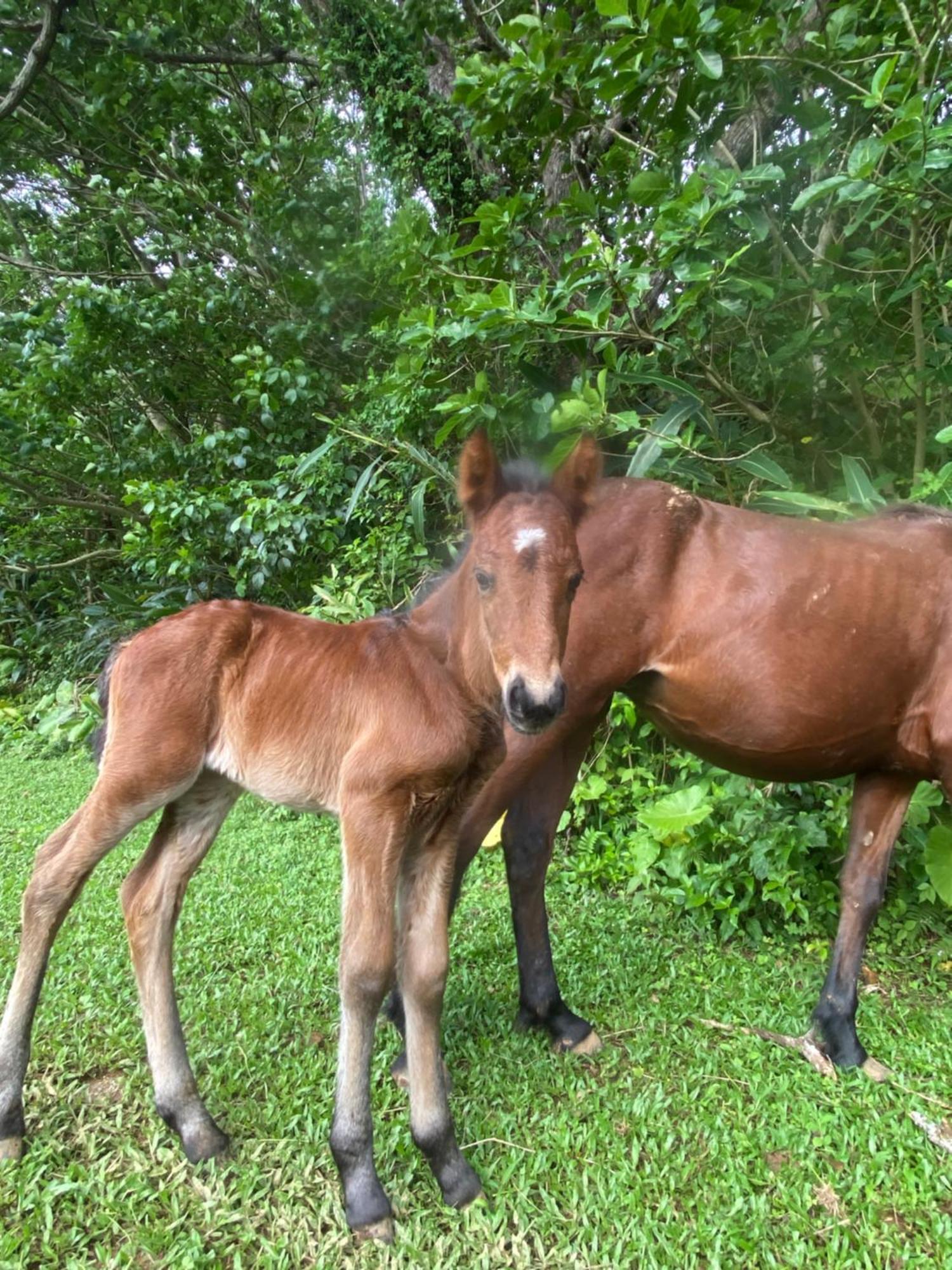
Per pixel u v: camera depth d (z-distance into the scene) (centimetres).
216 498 686
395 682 220
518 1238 207
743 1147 243
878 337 437
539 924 305
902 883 391
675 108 390
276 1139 240
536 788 311
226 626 242
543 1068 280
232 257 812
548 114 426
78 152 848
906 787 306
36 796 586
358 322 738
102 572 1015
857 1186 229
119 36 696
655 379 379
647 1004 322
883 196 348
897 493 466
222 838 497
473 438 213
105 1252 200
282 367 686
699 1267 205
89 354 730
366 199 761
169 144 842
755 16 373
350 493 640
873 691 284
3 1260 198
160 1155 231
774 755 297
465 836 282
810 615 283
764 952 363
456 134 649
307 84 862
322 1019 304
